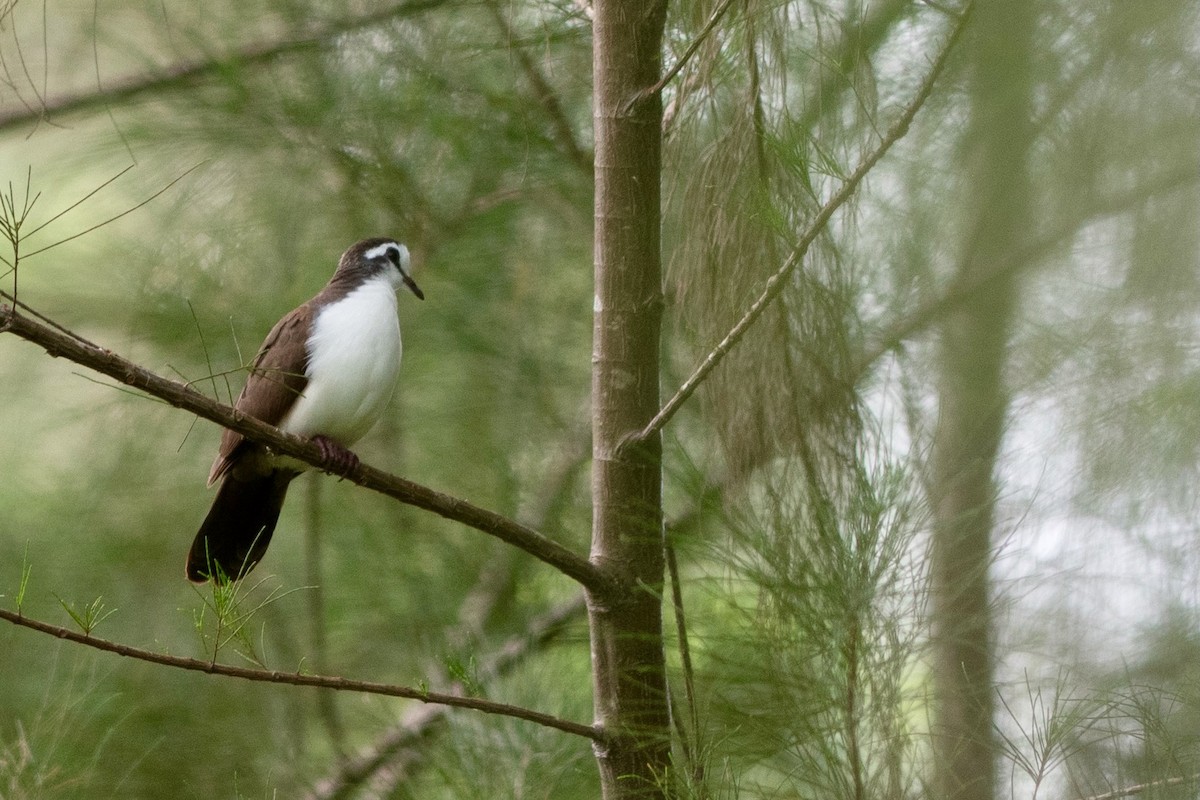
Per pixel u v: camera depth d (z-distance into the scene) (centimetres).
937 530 519
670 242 692
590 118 846
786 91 597
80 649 844
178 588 902
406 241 878
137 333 884
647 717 604
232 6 827
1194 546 573
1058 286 661
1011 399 647
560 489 901
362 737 916
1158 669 564
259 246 895
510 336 896
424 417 913
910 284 766
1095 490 589
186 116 845
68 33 841
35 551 889
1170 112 536
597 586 603
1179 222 536
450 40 820
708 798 516
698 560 604
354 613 899
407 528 905
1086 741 530
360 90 823
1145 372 566
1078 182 600
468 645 788
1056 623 587
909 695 513
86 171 898
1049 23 585
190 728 840
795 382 583
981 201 680
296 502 943
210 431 918
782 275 545
